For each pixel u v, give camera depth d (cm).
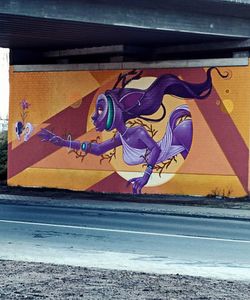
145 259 1176
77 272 984
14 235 1462
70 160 2708
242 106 2373
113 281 912
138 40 2416
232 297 816
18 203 2278
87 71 2669
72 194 2552
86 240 1403
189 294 828
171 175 2497
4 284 875
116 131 2603
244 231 1631
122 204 2209
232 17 2275
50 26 2128
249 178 2364
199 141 2444
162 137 2512
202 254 1250
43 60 2831
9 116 2856
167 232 1570
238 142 2377
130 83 2575
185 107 2470
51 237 1438
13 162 2844
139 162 2556
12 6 1916
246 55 2383
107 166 2627
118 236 1475
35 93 2789
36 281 899
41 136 2775
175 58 2586
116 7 2067
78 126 2689
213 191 2420
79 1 2005
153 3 2080
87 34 2292
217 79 2414
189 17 2189
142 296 807
